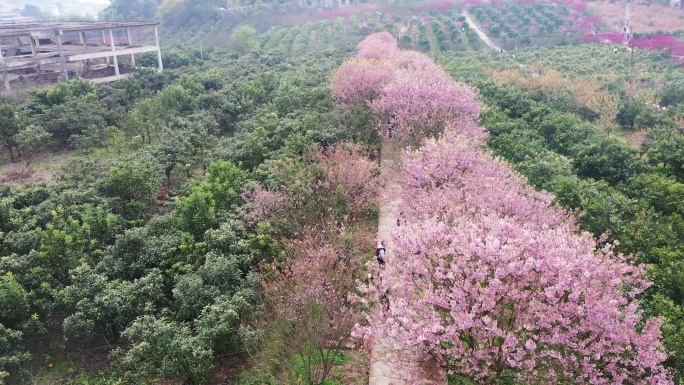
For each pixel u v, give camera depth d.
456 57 55.66
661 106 36.94
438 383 11.06
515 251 9.97
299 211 16.59
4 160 28.48
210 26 78.38
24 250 16.08
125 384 11.95
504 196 14.43
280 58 56.00
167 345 11.61
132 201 19.31
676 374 10.32
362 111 25.73
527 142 26.03
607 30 65.12
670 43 50.84
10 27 44.75
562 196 18.47
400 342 10.03
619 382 9.23
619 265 10.34
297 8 83.25
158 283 14.09
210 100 34.53
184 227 16.81
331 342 12.68
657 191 19.27
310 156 20.50
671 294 13.21
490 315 9.78
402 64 36.41
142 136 30.22
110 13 92.44
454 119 22.36
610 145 23.55
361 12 78.25
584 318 9.43
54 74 46.38
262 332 12.20
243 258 14.69
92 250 16.45
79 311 13.17
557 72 44.03
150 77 44.53
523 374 9.59
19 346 12.92
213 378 12.29
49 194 19.81
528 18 70.81
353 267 14.50
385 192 20.19
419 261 10.65
